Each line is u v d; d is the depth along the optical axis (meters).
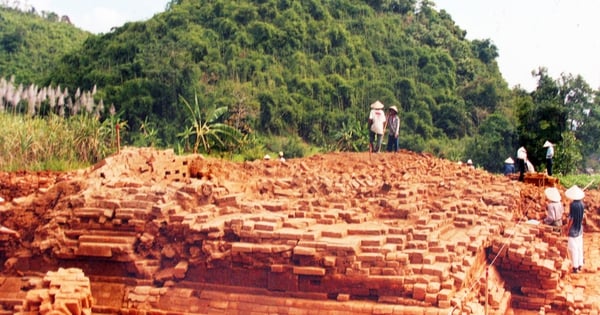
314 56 56.28
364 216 15.51
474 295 13.52
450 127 47.47
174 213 14.48
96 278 13.91
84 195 15.03
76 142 24.30
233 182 17.83
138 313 13.06
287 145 40.69
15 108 24.70
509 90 52.72
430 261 12.83
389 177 21.62
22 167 22.22
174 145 33.84
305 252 12.72
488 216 18.62
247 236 13.36
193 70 40.59
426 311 11.90
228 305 12.88
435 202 18.09
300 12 61.16
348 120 45.12
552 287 16.16
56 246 14.32
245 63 50.25
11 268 14.38
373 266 12.56
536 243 18.02
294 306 12.53
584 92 36.56
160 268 13.97
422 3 67.81
